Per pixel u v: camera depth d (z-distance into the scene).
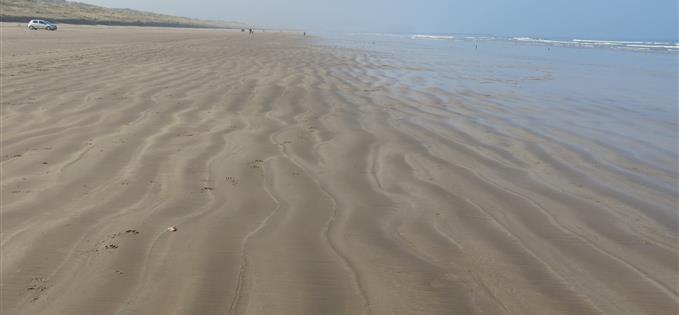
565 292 3.35
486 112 10.09
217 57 20.28
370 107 10.09
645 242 4.21
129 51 21.36
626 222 4.65
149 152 6.27
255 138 7.19
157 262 3.56
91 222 4.20
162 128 7.54
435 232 4.26
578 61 27.95
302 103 10.21
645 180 5.97
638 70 22.23
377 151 6.80
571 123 9.27
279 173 5.70
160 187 5.10
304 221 4.39
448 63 23.23
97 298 3.09
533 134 8.20
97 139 6.77
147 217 4.34
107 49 22.09
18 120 7.68
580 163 6.61
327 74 15.66
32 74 12.30
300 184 5.36
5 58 16.08
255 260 3.64
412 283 3.40
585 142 7.78
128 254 3.66
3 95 9.51
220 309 3.01
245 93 11.04
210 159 6.10
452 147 7.17
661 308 3.20
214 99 10.14
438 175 5.86
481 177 5.86
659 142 7.96
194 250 3.76
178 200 4.76
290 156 6.38
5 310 2.96
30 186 5.00
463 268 3.63
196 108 9.17
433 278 3.47
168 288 3.23
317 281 3.38
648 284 3.50
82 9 108.44
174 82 12.20
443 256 3.81
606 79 17.95
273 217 4.46
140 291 3.18
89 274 3.37
